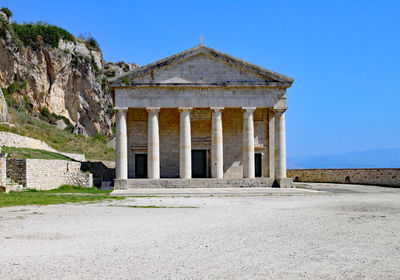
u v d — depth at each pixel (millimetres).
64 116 101438
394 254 13414
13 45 91250
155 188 45844
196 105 48125
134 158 53312
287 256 13055
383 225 19297
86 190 43438
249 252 13570
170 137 53906
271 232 17312
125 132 47531
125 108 47406
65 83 102438
